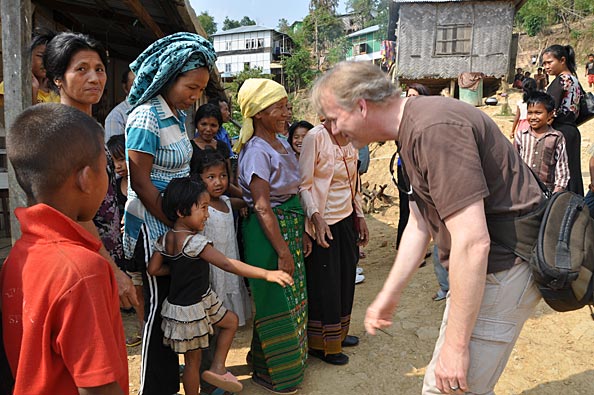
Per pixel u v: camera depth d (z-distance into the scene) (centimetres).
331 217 305
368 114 179
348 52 4206
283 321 278
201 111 412
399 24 1867
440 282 402
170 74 232
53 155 128
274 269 277
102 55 239
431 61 1878
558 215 181
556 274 172
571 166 394
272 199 283
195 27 615
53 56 227
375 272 527
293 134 395
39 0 615
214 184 292
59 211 132
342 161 307
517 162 183
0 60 457
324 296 310
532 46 3622
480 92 1747
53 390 123
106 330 121
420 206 199
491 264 183
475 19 1839
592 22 3453
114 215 311
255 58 4972
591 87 2023
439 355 180
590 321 353
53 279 119
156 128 233
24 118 132
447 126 164
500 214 181
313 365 320
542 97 371
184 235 241
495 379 195
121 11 650
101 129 144
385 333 362
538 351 324
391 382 301
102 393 119
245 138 283
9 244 438
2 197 476
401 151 179
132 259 253
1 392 136
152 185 234
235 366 319
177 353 253
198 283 247
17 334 124
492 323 187
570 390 286
